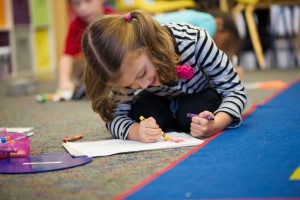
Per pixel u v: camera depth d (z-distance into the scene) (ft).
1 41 12.32
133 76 3.45
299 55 11.51
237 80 4.20
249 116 4.79
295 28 11.46
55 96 7.45
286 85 7.39
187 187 2.64
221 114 4.00
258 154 3.26
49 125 5.11
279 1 11.51
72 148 3.76
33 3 13.34
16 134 3.90
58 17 14.03
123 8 10.12
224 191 2.55
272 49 11.73
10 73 12.49
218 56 4.04
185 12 5.99
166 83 3.96
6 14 12.39
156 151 3.56
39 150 3.85
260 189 2.56
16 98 7.96
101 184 2.81
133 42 3.42
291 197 2.42
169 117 4.44
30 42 13.29
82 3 7.26
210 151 3.40
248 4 11.06
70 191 2.72
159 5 9.89
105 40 3.45
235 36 6.33
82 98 7.32
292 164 2.99
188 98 4.34
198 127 3.89
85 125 4.99
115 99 4.04
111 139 4.09
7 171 3.19
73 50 7.72
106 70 3.47
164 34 3.66
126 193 2.59
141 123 3.89
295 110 5.03
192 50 3.91
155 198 2.50
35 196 2.68
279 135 3.82
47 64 14.15
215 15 6.18
